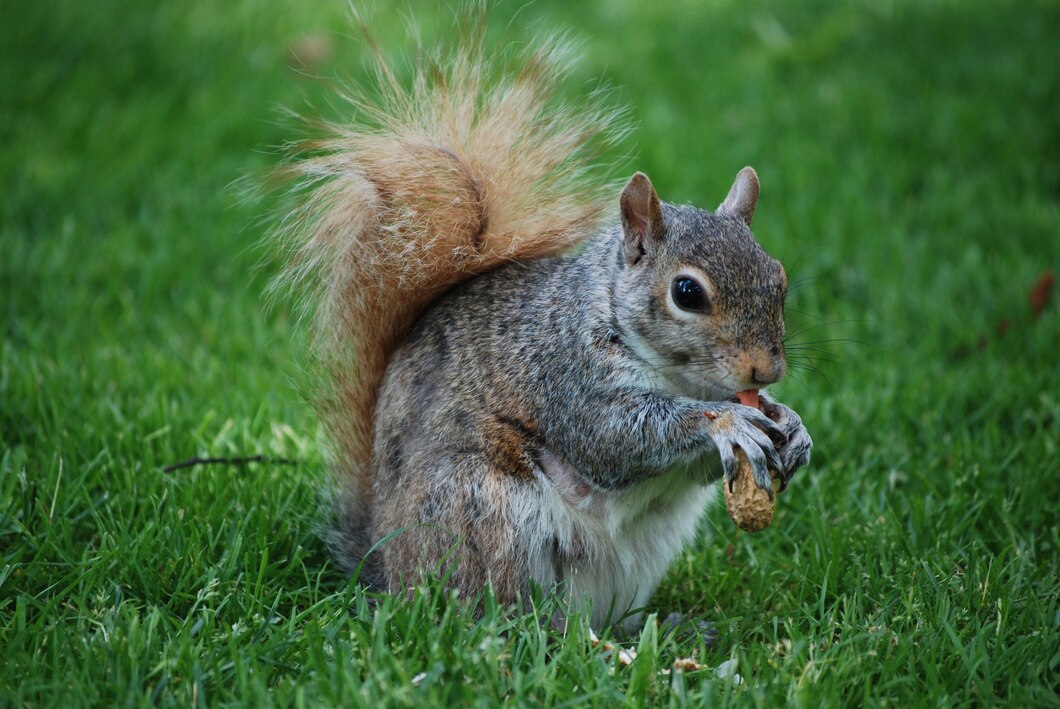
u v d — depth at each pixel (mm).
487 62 7879
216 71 16625
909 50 17938
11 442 8586
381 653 5555
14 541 7152
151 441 8617
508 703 5320
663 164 14086
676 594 7551
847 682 5695
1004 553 6992
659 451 6570
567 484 6914
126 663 5586
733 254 6555
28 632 5895
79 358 9742
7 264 11430
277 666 5738
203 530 7184
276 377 9750
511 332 6988
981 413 9305
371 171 7254
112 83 15977
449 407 6902
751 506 6277
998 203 13211
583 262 7047
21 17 17344
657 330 6551
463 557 6559
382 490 7129
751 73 17406
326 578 7332
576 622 5973
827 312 11391
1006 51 17547
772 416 6965
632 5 20328
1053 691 5762
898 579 6941
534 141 7617
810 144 14844
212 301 11094
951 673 5891
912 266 12047
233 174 13930
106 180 13562
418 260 7254
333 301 7355
